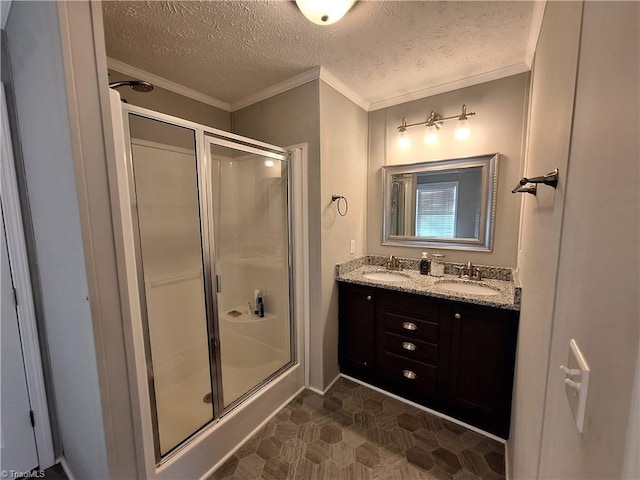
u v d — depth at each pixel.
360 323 2.21
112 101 1.09
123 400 1.06
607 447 0.37
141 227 1.69
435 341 1.88
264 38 1.54
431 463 1.54
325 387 2.19
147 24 1.41
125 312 1.05
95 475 1.17
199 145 1.60
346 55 1.73
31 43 1.06
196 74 1.93
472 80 2.04
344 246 2.34
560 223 0.69
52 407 1.56
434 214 2.32
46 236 1.24
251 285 2.38
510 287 1.89
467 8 1.32
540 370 0.83
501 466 1.52
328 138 2.05
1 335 1.41
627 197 0.36
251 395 1.80
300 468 1.51
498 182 2.04
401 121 2.40
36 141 1.17
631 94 0.36
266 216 2.24
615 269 0.38
